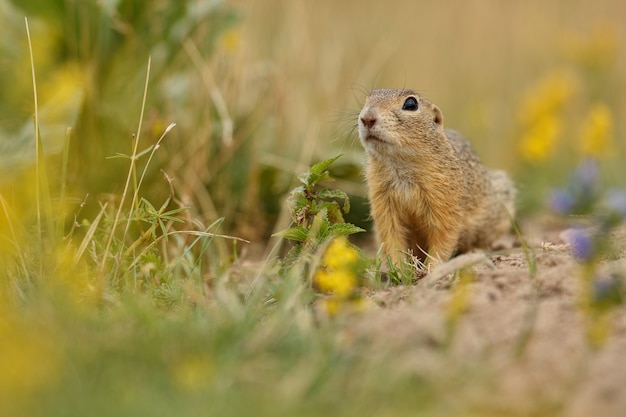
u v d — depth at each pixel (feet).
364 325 21.94
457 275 26.76
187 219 34.17
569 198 25.75
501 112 63.41
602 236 23.70
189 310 25.07
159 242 35.47
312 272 26.16
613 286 22.04
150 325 21.18
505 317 22.24
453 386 18.69
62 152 37.04
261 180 42.93
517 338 20.98
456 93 65.41
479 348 20.51
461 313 22.52
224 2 44.37
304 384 18.33
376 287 28.32
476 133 60.03
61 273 26.18
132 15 42.88
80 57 41.86
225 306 23.99
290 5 52.95
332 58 52.01
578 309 22.54
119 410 17.01
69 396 17.53
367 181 37.63
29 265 27.32
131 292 25.30
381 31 64.75
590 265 22.67
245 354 20.13
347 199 30.48
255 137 43.42
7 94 41.01
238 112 43.57
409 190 36.60
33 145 36.22
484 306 23.09
